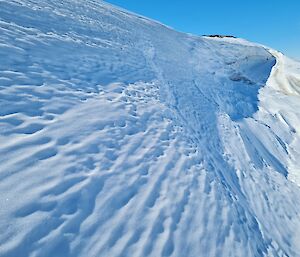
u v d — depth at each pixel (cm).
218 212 600
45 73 694
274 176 1169
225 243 524
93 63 953
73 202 397
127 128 688
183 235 470
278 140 1582
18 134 452
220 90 1891
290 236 808
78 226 368
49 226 342
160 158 654
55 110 575
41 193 377
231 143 1187
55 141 488
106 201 437
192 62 2217
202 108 1341
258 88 2361
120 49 1315
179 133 862
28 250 301
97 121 632
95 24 1466
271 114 1884
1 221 310
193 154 789
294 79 2730
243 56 3253
